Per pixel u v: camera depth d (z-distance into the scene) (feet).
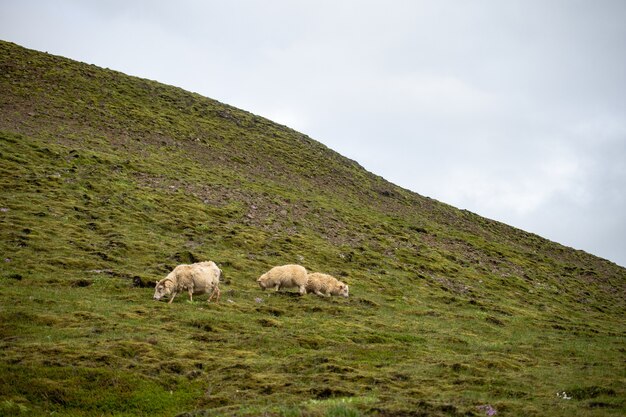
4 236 116.98
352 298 120.67
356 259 170.40
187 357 66.18
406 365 69.05
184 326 80.79
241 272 128.16
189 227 156.76
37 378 54.65
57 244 118.73
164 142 259.60
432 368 67.15
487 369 68.39
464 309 135.95
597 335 124.88
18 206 138.51
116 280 102.53
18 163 173.17
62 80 302.25
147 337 72.33
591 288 233.76
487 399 53.31
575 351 90.43
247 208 196.65
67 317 77.97
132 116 283.38
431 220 288.51
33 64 312.71
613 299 222.07
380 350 77.10
